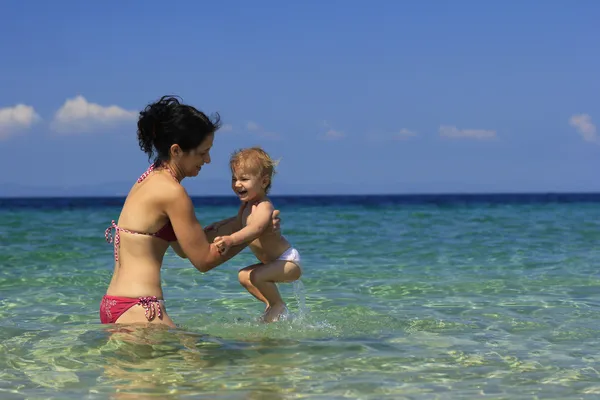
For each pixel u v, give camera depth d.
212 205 51.81
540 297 6.25
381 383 3.27
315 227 16.67
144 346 3.87
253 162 4.59
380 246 11.49
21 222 18.78
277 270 4.80
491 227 16.52
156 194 4.08
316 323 4.88
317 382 3.27
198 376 3.35
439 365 3.63
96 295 6.36
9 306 5.73
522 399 3.03
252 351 3.88
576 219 20.38
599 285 7.02
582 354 3.93
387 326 4.82
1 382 3.23
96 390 3.11
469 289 6.77
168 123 4.11
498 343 4.23
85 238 12.69
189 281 7.27
